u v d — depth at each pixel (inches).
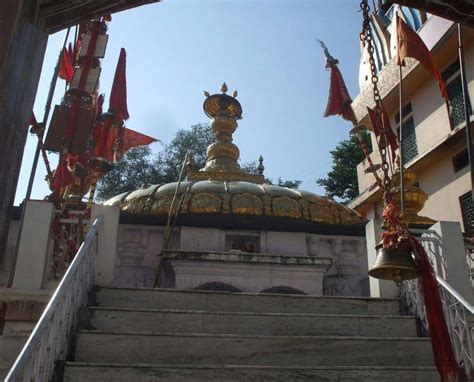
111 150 354.9
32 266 257.1
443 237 288.5
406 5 231.9
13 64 152.3
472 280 305.7
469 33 651.5
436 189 719.1
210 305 267.3
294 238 414.3
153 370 200.2
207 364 222.4
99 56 364.2
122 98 359.9
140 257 391.2
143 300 264.4
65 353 210.8
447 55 703.1
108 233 287.4
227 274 354.9
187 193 426.0
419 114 765.9
